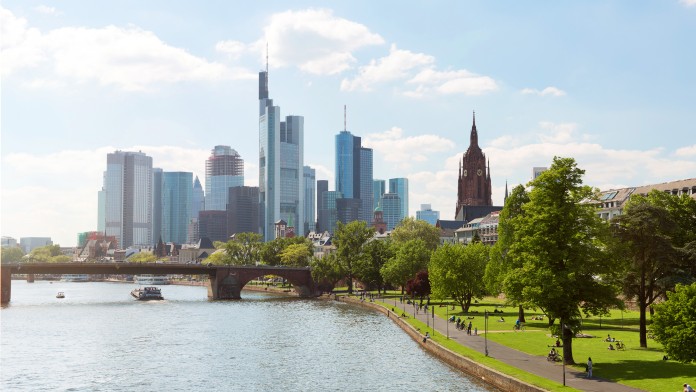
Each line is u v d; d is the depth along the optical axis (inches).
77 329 6269.7
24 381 3902.6
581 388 2682.1
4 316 7573.8
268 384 3668.8
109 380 3890.3
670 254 3659.0
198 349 4945.9
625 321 4970.5
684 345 2748.5
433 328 4820.4
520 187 5187.0
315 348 4847.4
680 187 7076.8
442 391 3228.3
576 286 3181.6
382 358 4286.4
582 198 3275.1
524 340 4151.1
